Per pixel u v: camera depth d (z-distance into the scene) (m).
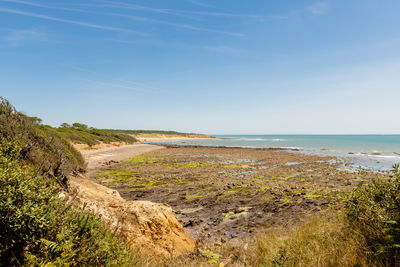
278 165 28.02
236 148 61.62
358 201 4.51
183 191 15.28
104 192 8.16
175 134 172.75
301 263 3.80
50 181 3.29
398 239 3.10
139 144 73.81
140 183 17.67
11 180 2.54
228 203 12.74
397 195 3.86
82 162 13.95
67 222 3.02
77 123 72.19
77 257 2.89
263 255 4.88
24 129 7.29
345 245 4.01
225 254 5.65
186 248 6.48
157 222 6.13
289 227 7.95
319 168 25.09
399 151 49.84
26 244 2.47
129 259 3.70
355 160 33.03
